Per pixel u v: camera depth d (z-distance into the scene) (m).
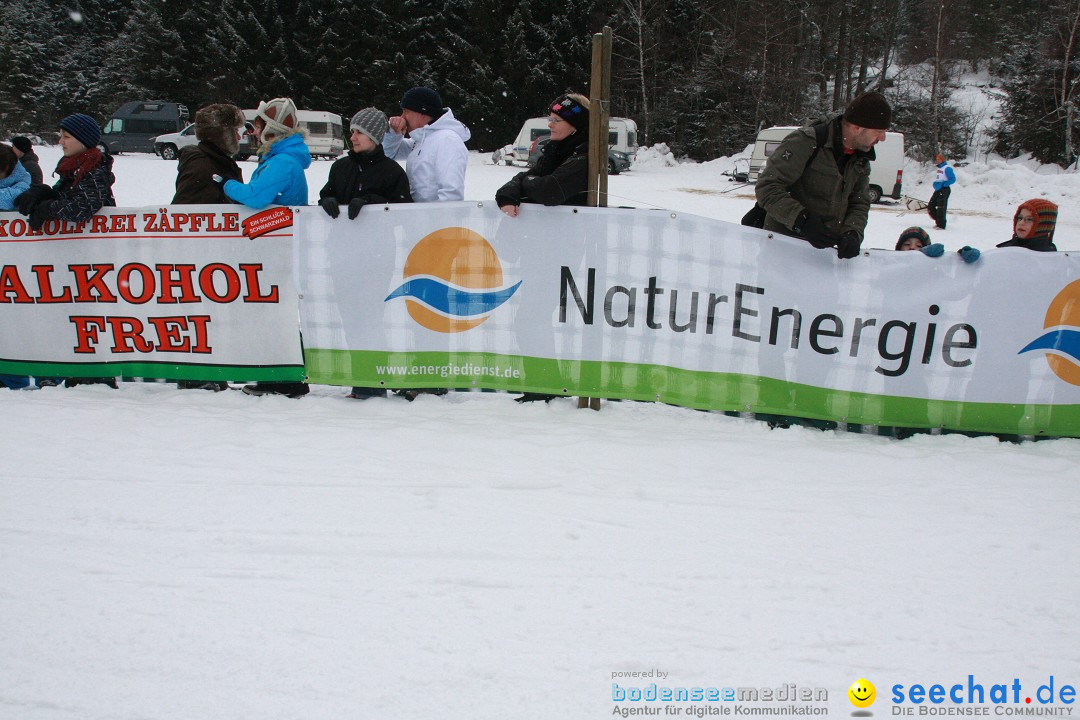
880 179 21.84
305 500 3.24
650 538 2.98
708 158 37.47
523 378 4.50
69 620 2.39
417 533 2.97
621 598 2.56
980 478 3.68
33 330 4.84
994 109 37.94
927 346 4.25
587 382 4.45
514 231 4.34
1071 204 20.59
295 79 38.50
